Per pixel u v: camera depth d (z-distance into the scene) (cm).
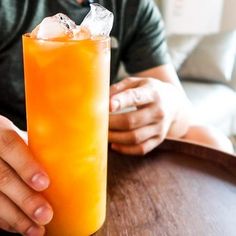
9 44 65
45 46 25
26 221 28
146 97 47
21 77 66
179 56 185
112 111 43
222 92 175
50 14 66
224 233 32
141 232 32
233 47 190
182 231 32
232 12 206
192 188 40
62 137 27
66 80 25
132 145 48
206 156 48
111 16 28
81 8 65
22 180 28
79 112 26
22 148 28
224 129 172
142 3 75
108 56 28
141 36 78
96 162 29
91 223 30
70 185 28
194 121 67
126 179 42
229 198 38
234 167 46
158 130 50
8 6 65
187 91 171
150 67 77
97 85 27
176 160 48
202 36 190
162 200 38
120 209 36
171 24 204
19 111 67
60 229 29
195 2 201
